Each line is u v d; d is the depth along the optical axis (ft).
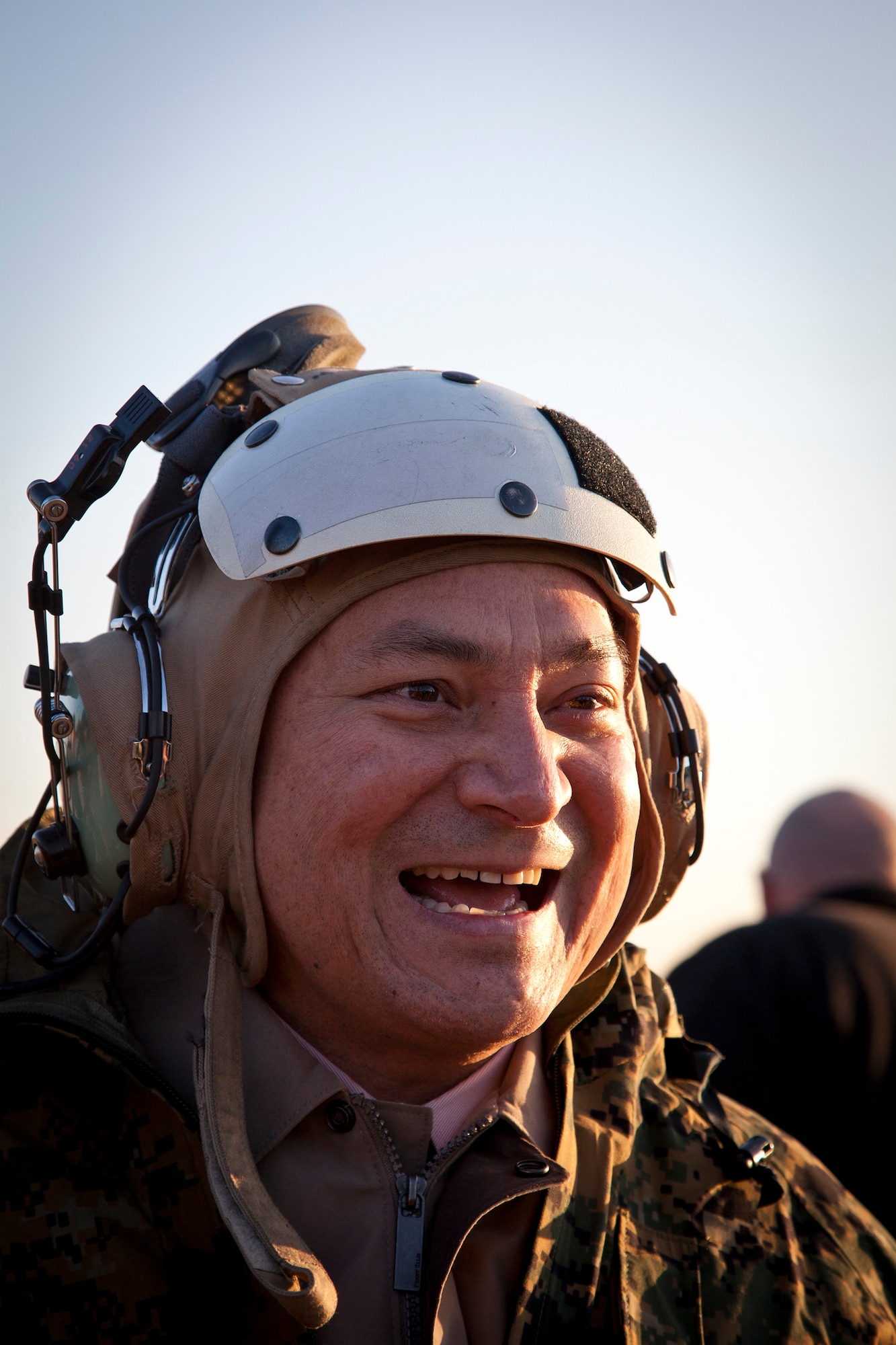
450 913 3.62
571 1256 3.90
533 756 3.53
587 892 3.84
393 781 3.52
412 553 3.63
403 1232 3.62
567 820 3.79
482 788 3.49
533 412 4.04
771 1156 4.86
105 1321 3.47
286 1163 3.67
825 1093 7.01
